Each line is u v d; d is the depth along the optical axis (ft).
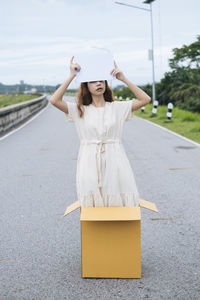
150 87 133.28
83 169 10.96
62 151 34.17
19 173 25.62
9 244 13.70
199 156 30.48
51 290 10.36
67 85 10.68
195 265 11.61
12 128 57.52
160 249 12.89
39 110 105.29
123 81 10.75
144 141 39.42
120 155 11.00
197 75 121.80
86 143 11.00
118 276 10.87
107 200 10.94
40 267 11.79
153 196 19.33
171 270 11.32
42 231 14.90
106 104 10.99
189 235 14.08
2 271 11.59
